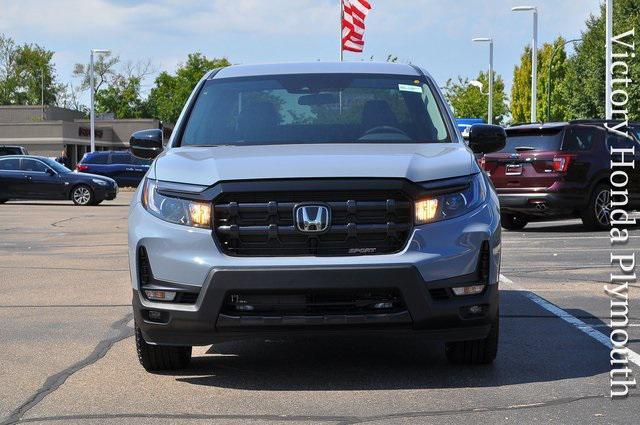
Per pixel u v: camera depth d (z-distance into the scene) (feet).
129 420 18.44
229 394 20.43
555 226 68.03
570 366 22.66
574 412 18.58
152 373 22.48
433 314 20.29
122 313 31.07
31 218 84.94
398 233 20.39
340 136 24.13
